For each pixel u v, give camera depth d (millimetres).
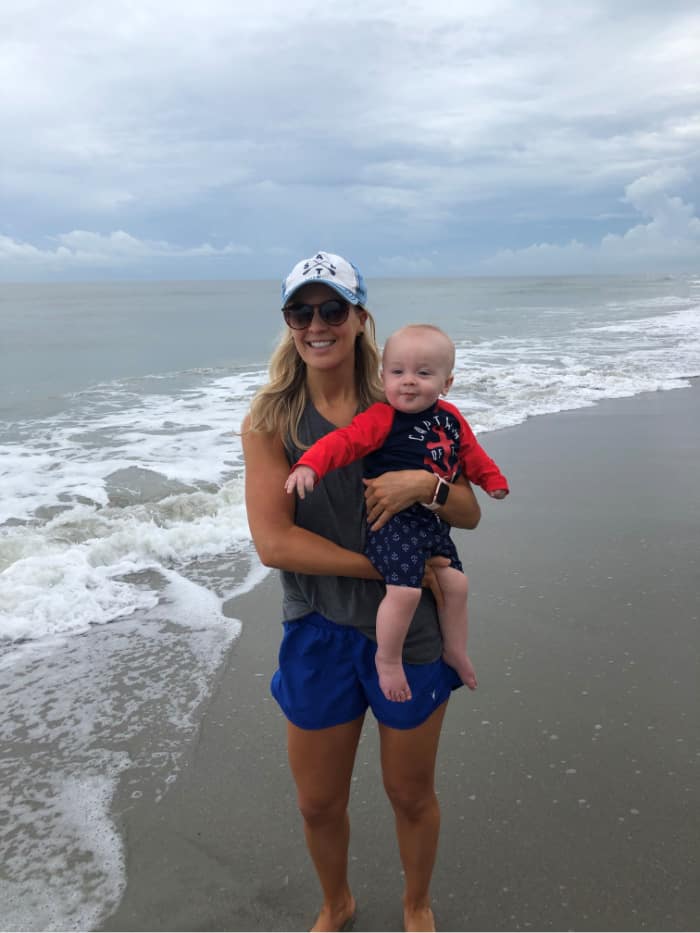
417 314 34938
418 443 2246
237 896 2676
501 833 2916
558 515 6758
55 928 2545
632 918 2529
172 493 7547
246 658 4406
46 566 5449
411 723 2256
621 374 14391
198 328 30766
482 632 4562
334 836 2414
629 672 4094
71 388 14297
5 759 3459
